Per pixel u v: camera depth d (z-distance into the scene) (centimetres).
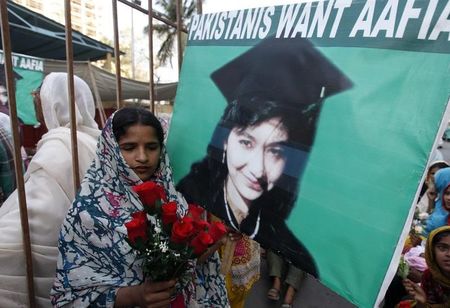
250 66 132
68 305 120
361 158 97
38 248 138
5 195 212
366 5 101
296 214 110
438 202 257
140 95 979
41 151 152
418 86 89
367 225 94
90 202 121
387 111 94
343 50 105
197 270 139
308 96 112
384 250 90
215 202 136
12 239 137
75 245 120
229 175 132
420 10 90
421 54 89
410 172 88
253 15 134
